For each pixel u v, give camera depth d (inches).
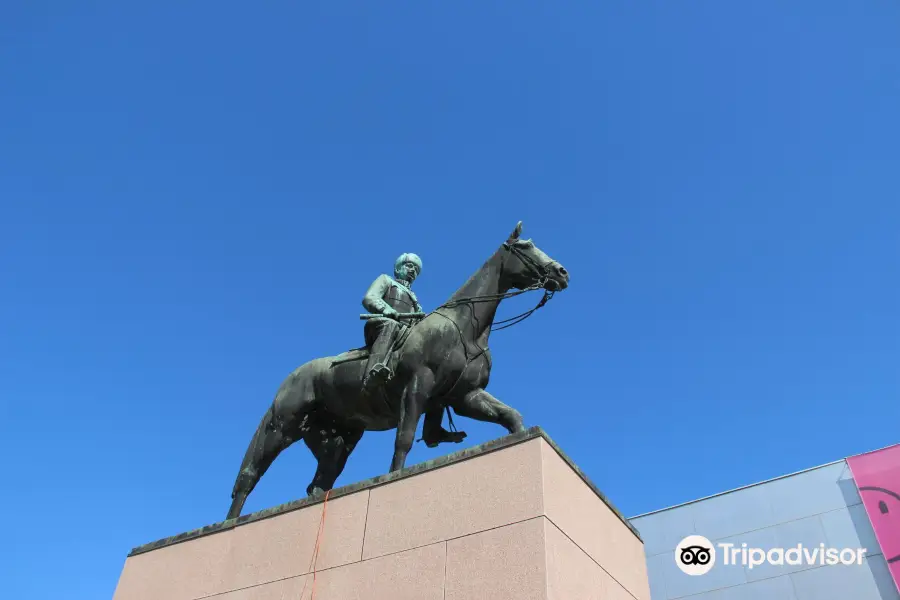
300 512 238.4
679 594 575.8
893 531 509.4
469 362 269.6
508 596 176.7
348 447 306.0
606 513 222.5
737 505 592.7
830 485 555.8
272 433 290.2
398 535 209.8
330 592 209.2
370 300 285.4
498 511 195.8
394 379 269.4
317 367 294.2
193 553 252.5
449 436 283.6
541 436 205.5
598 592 195.2
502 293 284.8
